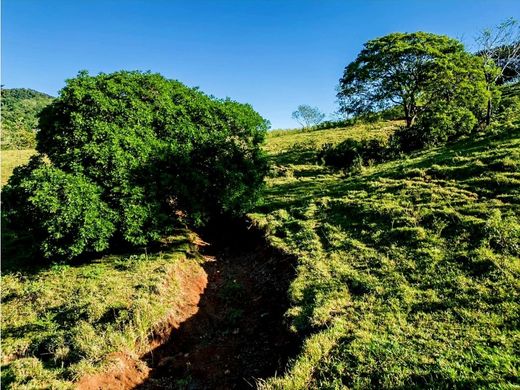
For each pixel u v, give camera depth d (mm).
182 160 14023
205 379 8211
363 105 30250
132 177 12352
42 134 12641
